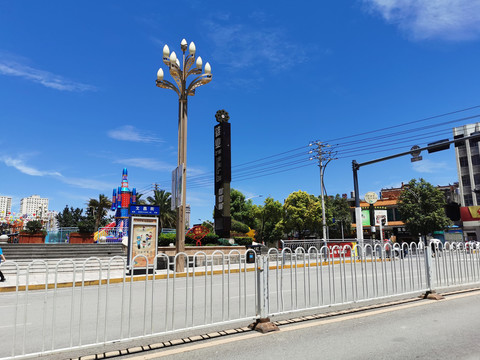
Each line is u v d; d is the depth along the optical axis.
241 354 4.34
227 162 21.67
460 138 16.98
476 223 44.56
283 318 6.28
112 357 4.43
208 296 9.44
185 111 17.52
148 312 7.39
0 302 9.24
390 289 9.95
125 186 33.69
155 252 16.61
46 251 19.17
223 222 21.02
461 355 4.20
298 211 45.59
